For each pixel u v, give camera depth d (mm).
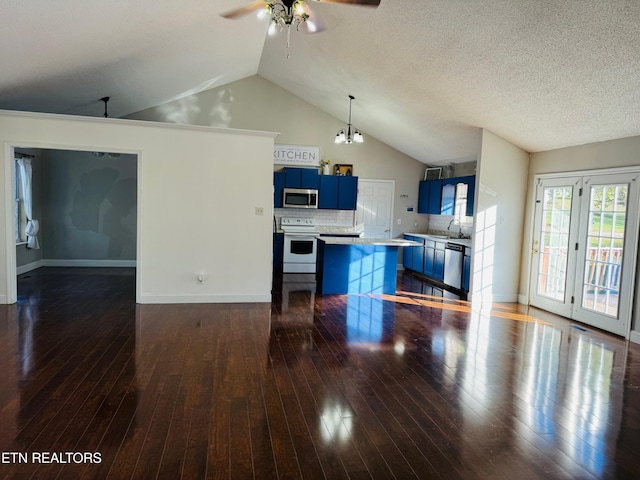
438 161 8461
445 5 3873
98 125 5094
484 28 3943
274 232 8133
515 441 2492
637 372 3643
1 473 2041
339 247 6445
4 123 4914
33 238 7312
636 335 4535
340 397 2975
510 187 6312
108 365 3408
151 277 5402
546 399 3061
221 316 4953
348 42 5352
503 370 3590
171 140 5309
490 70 4562
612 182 4914
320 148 8523
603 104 4273
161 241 5387
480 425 2660
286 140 8367
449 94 5512
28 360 3473
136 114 7613
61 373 3230
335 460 2238
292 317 5035
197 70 6398
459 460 2283
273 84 8219
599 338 4637
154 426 2508
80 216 8016
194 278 5523
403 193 9000
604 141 5031
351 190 8469
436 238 7734
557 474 2195
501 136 6164
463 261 6781
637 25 3125
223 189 5500
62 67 4684
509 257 6414
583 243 5332
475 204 6254
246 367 3457
